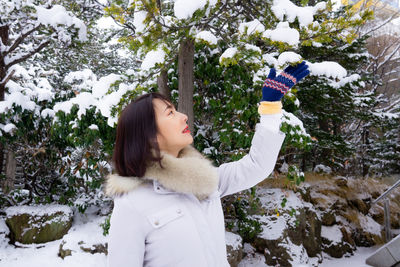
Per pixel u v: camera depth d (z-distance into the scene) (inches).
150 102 34.6
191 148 40.8
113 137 163.9
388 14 460.4
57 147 227.0
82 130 160.6
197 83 171.5
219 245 34.2
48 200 232.1
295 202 236.1
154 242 30.4
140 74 122.0
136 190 32.2
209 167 35.8
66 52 274.5
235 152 161.0
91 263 155.1
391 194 347.3
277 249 204.1
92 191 239.5
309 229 245.6
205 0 100.8
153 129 33.5
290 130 139.4
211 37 110.6
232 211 209.2
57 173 246.8
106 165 199.5
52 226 195.6
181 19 103.4
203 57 154.3
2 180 245.8
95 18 262.8
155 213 30.9
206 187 33.1
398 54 487.5
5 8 191.0
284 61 108.7
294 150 286.7
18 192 237.9
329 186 325.7
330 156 360.8
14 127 195.5
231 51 116.3
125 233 30.2
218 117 159.5
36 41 251.1
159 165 31.8
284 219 221.1
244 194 207.0
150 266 31.2
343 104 299.3
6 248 185.6
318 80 252.7
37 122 213.6
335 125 420.2
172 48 128.4
